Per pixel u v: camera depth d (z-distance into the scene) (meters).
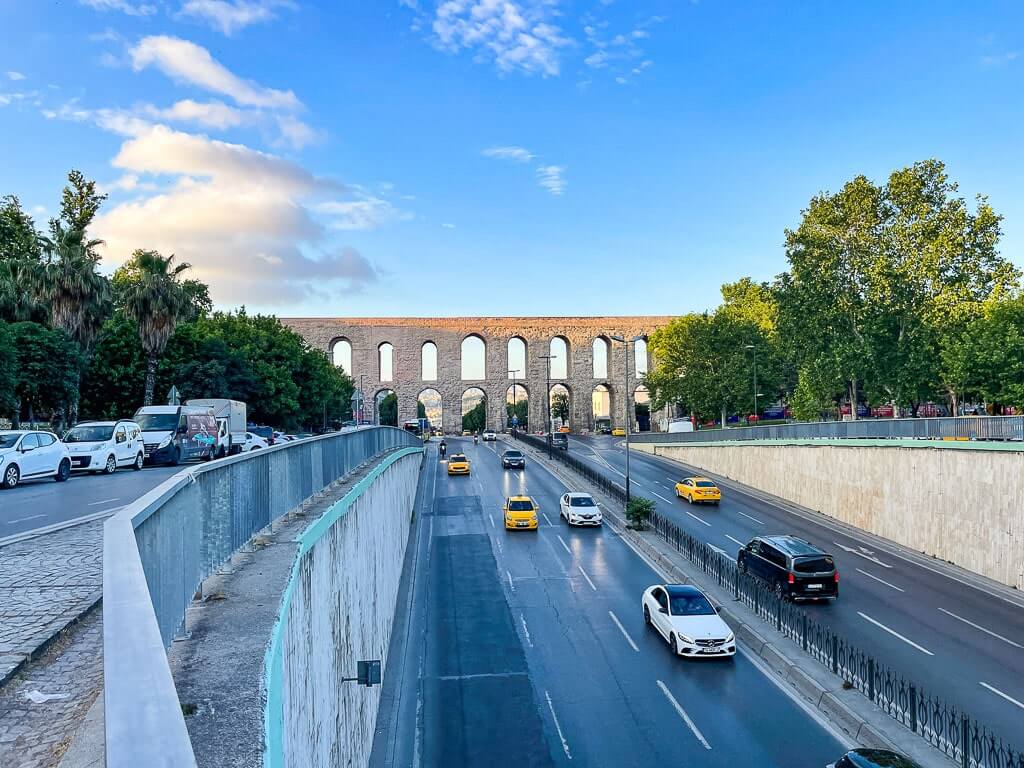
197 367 52.88
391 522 23.78
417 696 17.75
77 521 13.04
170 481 6.24
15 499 18.64
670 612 21.00
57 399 42.81
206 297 82.06
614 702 17.14
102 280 44.47
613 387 116.31
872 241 49.72
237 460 8.77
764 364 74.25
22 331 42.06
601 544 34.38
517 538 35.94
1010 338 41.66
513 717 16.52
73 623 6.66
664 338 81.06
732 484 52.69
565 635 21.88
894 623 21.83
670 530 33.53
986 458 27.11
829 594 23.72
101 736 4.24
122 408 51.28
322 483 14.73
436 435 114.69
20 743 4.36
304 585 8.16
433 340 112.75
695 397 73.81
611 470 60.94
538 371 115.38
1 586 8.02
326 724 9.23
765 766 14.03
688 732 15.53
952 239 46.75
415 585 27.78
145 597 3.16
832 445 39.56
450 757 14.82
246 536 9.06
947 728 14.80
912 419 33.31
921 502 31.38
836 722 15.73
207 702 4.72
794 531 36.22
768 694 17.30
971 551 27.92
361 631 13.78
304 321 108.50
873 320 48.69
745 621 22.05
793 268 51.81
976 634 20.80
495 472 61.19
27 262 48.59
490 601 25.47
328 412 85.81
